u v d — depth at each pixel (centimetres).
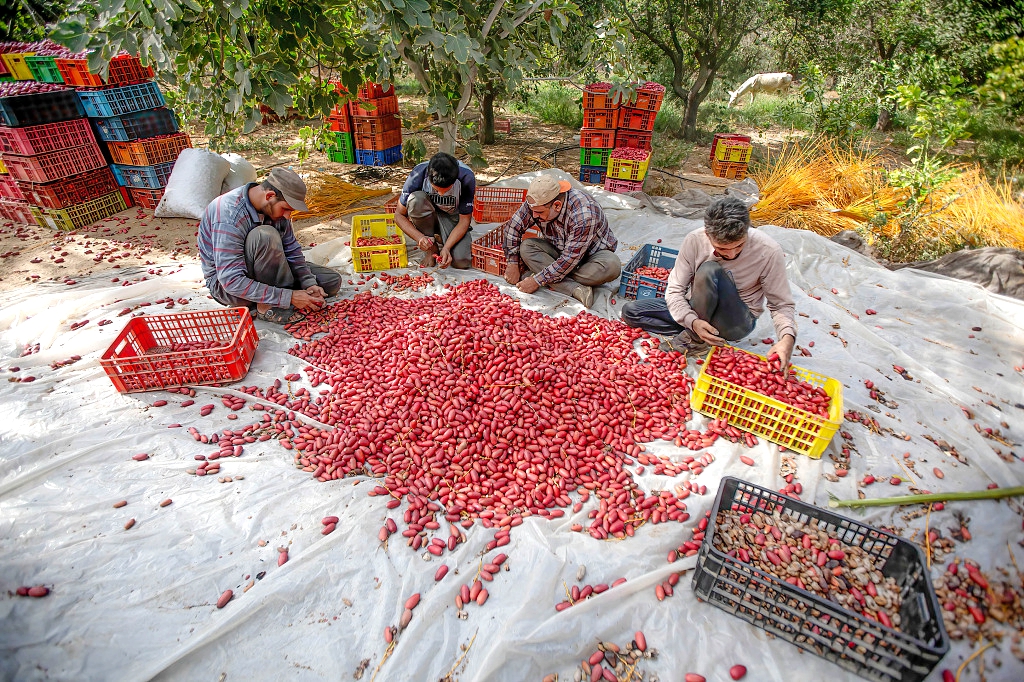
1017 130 829
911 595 230
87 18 426
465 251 536
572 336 414
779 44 1316
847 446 325
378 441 317
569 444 316
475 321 380
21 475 290
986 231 558
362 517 274
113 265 561
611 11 917
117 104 645
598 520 277
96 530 266
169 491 289
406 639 225
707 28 1041
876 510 285
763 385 333
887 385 377
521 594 242
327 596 243
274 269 426
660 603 241
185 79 581
